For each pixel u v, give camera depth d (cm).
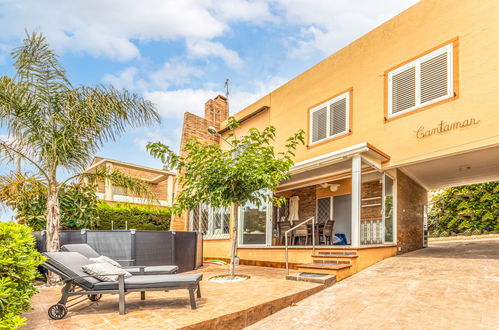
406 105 909
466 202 1747
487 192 1670
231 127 770
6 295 333
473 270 680
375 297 553
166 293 576
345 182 1291
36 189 723
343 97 1086
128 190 842
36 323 402
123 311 433
